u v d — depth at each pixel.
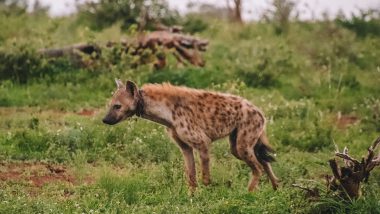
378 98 26.03
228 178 17.39
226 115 16.45
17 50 26.91
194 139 16.17
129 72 26.41
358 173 14.51
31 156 18.61
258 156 16.81
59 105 24.28
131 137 20.06
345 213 14.24
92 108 24.33
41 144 19.30
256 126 16.66
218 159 19.19
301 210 14.48
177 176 17.14
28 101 24.48
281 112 23.83
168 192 15.98
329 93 27.09
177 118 16.16
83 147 19.42
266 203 14.98
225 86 24.70
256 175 16.56
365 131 23.02
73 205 14.91
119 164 18.58
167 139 19.66
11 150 18.78
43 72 26.94
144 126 20.94
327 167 18.27
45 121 21.58
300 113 23.78
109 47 27.50
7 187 16.06
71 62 27.58
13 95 24.92
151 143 19.53
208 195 15.74
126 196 15.55
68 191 16.20
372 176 16.72
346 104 25.95
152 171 17.55
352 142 21.64
